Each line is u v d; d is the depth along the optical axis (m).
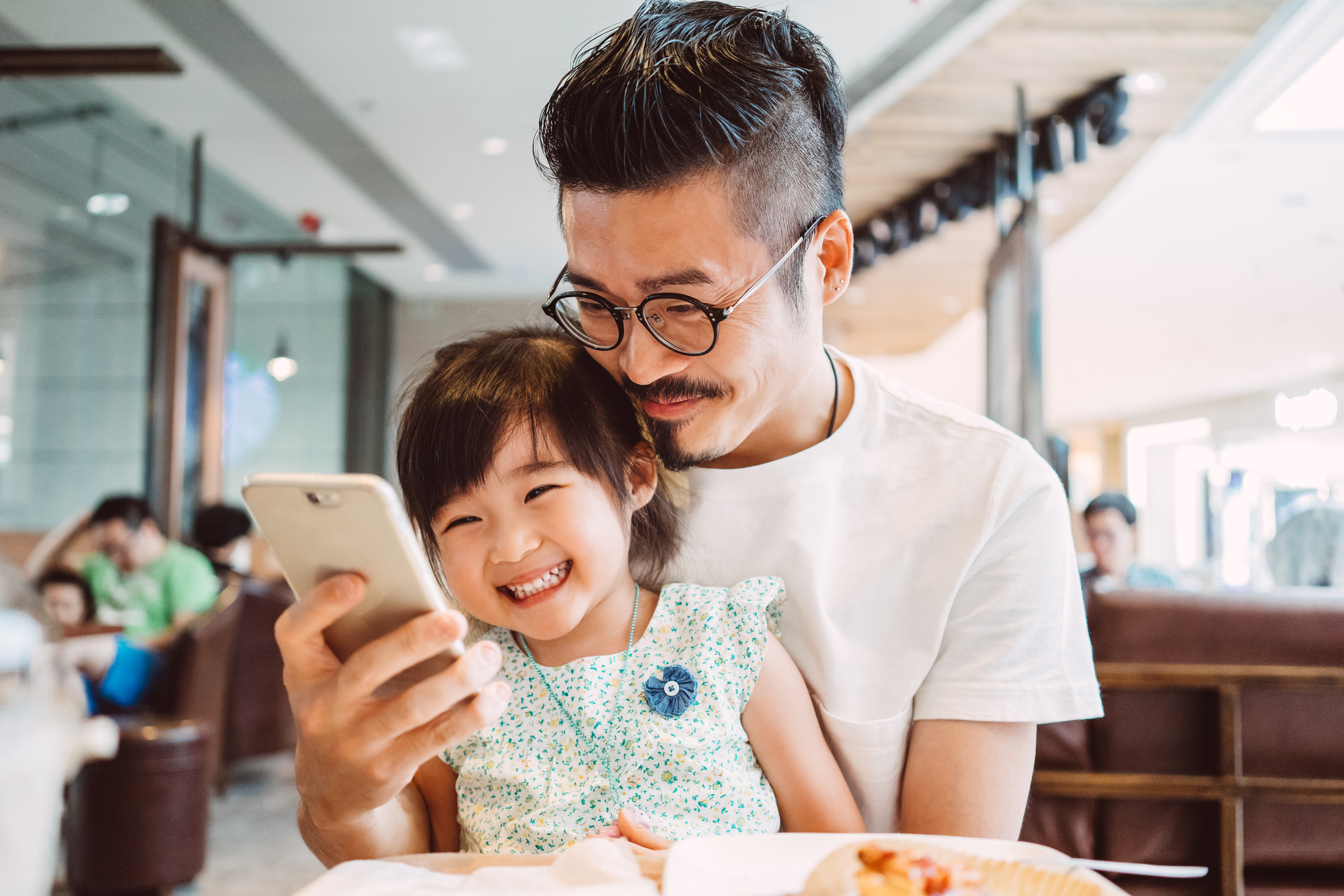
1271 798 1.84
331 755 0.65
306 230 7.51
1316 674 1.86
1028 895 0.56
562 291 0.93
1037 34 4.22
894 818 0.98
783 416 0.99
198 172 6.42
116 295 7.52
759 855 0.62
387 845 0.80
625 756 0.91
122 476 7.47
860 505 1.00
